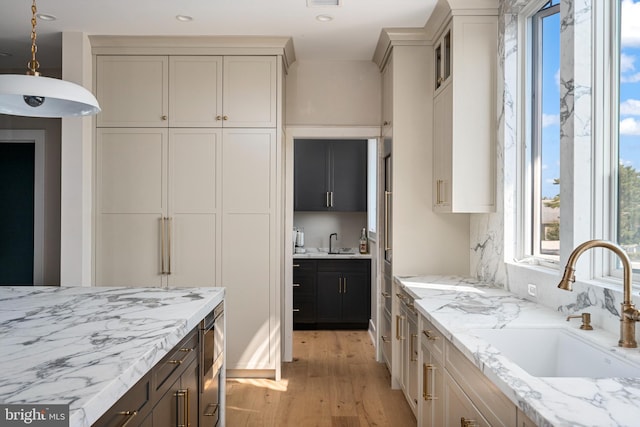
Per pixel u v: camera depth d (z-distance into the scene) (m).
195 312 2.12
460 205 3.26
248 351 4.04
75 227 3.87
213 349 2.56
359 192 6.13
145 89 4.02
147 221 4.03
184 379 2.03
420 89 3.86
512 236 3.09
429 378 2.48
